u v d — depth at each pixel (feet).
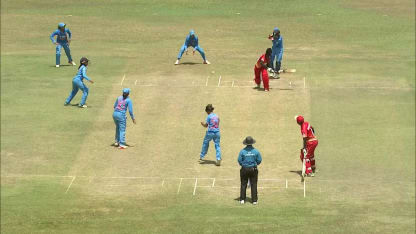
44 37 152.46
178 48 141.69
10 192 82.53
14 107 110.11
